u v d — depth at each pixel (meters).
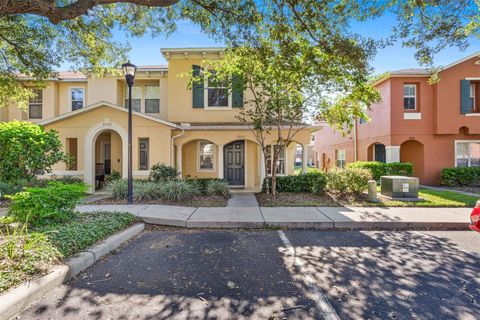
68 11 4.91
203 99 12.91
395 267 3.90
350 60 6.72
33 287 2.91
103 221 5.39
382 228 6.12
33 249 3.46
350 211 7.26
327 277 3.57
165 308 2.82
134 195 8.54
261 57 7.68
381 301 2.98
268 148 12.21
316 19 6.67
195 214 6.79
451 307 2.86
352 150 19.02
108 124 11.18
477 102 14.16
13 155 7.41
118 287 3.26
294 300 2.99
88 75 10.62
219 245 4.92
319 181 9.70
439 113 13.85
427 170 14.16
